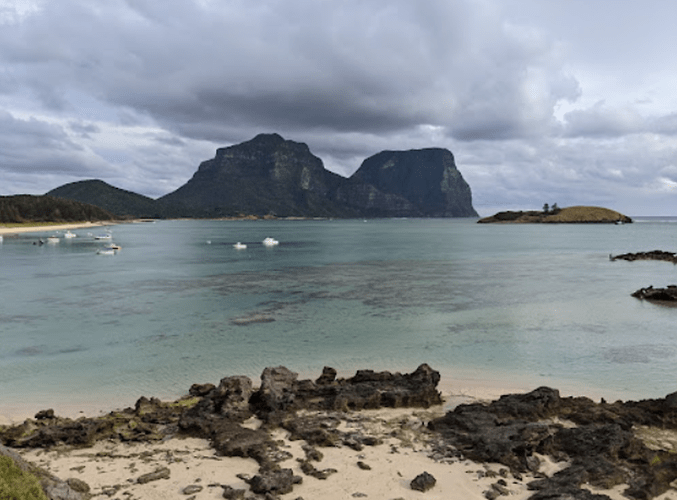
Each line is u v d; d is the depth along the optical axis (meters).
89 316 42.31
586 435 17.00
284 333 35.97
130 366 28.30
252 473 15.34
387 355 30.22
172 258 103.75
